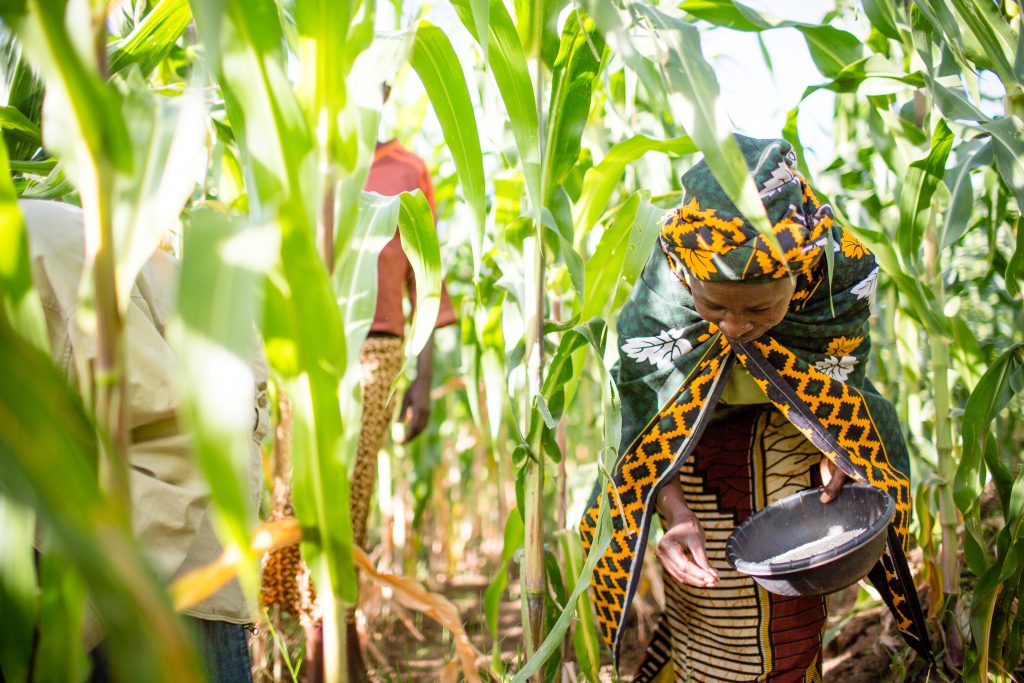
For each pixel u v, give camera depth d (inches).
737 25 75.4
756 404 72.1
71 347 45.7
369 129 39.5
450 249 113.0
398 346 96.9
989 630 69.6
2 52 63.3
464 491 157.5
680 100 42.4
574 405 145.4
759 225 40.6
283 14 48.9
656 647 77.2
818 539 64.9
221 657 54.4
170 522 48.7
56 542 25.2
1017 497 67.9
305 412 34.8
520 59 55.6
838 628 92.7
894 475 67.1
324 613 37.4
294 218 30.9
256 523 55.9
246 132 34.4
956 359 90.4
